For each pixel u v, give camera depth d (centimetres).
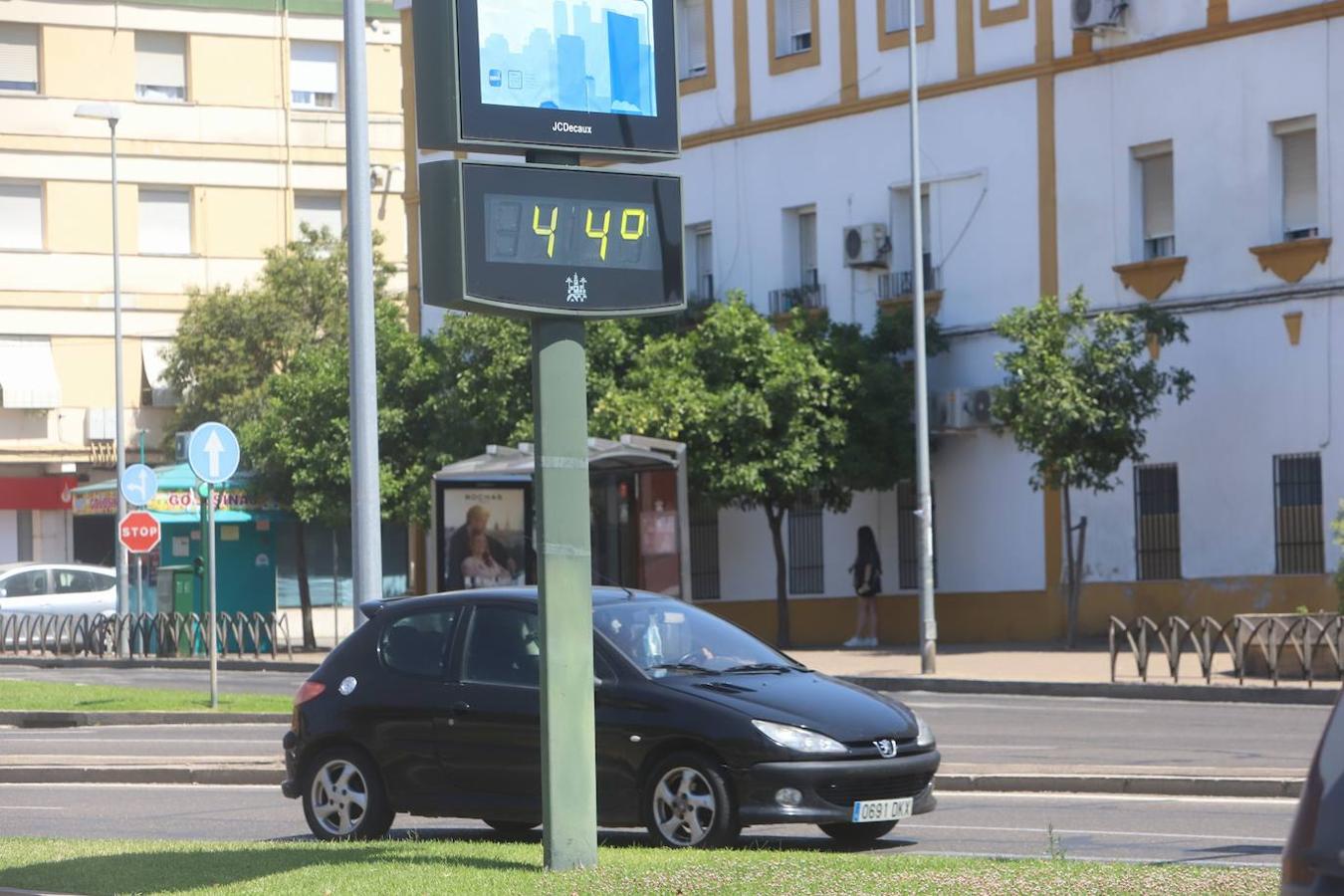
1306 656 3175
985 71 4650
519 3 1279
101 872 1366
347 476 5391
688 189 5353
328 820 1705
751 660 1688
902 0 4847
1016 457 4572
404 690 1677
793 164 5103
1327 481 3975
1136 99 4334
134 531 4334
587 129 1300
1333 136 3978
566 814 1322
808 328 4781
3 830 1898
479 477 3944
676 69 1343
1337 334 3969
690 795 1554
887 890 1169
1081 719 2841
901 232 4869
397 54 7844
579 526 1328
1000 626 4597
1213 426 4166
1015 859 1386
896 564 4847
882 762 1572
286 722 3116
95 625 5119
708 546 5253
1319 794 605
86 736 2962
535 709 1612
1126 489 4328
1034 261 4544
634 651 1630
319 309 7200
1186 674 3444
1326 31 3988
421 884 1253
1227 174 4159
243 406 6919
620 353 4903
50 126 7344
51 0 7344
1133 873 1228
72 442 7344
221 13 7581
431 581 3934
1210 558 4169
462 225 1255
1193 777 2003
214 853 1473
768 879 1225
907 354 4784
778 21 5144
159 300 7469
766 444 4531
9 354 7269
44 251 7331
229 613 5391
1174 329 4053
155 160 7475
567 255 1299
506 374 5084
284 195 7669
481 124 1259
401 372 5378
